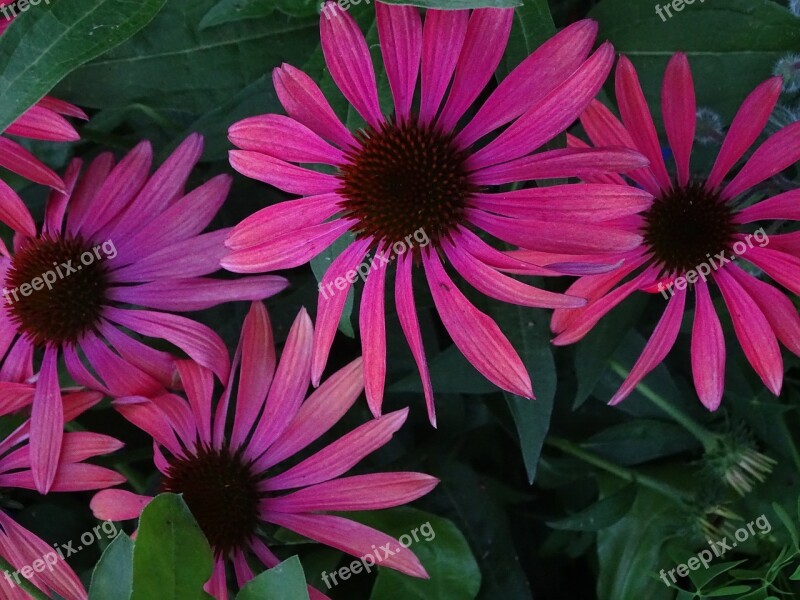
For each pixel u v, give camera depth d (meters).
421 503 0.44
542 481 0.45
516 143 0.34
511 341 0.38
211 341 0.39
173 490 0.39
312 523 0.39
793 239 0.35
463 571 0.41
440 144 0.35
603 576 0.42
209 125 0.40
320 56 0.36
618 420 0.44
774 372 0.36
